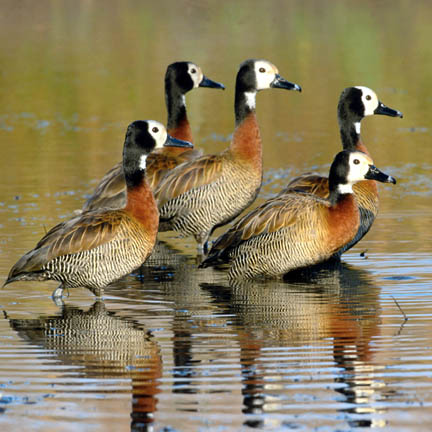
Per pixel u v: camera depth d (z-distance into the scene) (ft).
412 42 130.31
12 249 54.54
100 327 41.83
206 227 57.21
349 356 37.22
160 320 42.75
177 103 65.16
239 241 50.83
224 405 32.73
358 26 137.90
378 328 40.75
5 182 73.56
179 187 57.06
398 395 33.32
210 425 31.24
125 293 47.80
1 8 138.31
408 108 99.71
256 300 45.96
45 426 31.40
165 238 61.77
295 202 50.14
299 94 107.96
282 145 85.56
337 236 49.08
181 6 140.05
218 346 38.81
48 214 63.77
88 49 131.03
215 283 49.90
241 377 35.22
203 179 56.75
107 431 30.94
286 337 39.83
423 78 112.27
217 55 123.03
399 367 35.91
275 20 140.46
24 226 60.44
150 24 137.39
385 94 104.94
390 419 31.40
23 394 34.09
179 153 62.08
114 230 45.65
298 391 33.88
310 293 47.03
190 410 32.48
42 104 103.96
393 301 44.86
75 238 45.42
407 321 41.63
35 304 45.83
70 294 47.78
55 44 134.62
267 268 50.11
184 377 35.42
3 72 118.83
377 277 49.37
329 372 35.55
